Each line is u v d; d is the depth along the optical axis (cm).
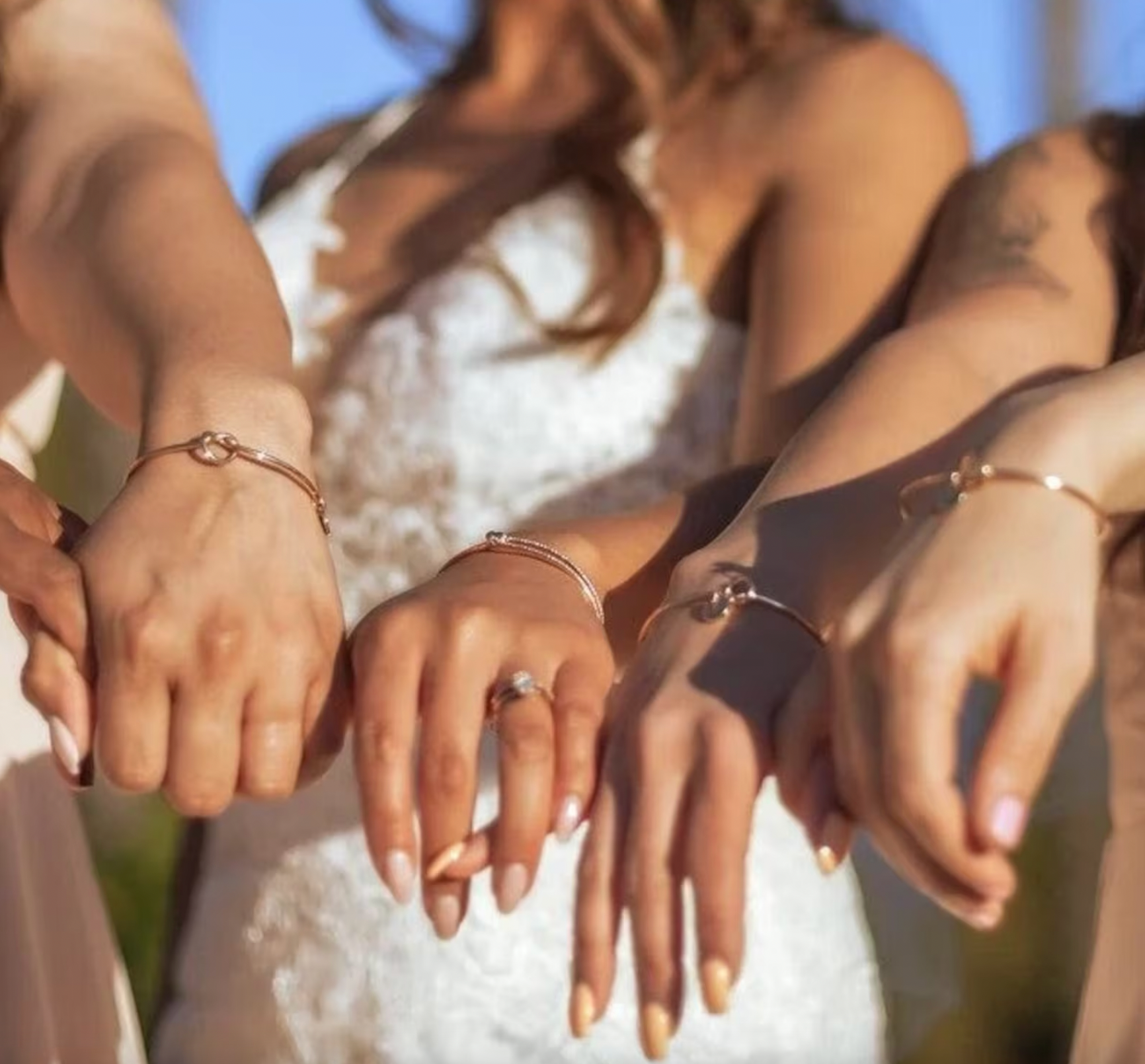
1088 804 171
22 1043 97
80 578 83
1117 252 104
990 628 74
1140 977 94
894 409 92
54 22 107
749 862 113
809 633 83
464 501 116
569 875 113
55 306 98
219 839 120
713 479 97
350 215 126
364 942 113
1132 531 98
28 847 100
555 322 117
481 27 131
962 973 216
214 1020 117
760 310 116
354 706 83
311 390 121
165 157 98
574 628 82
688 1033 110
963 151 120
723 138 119
